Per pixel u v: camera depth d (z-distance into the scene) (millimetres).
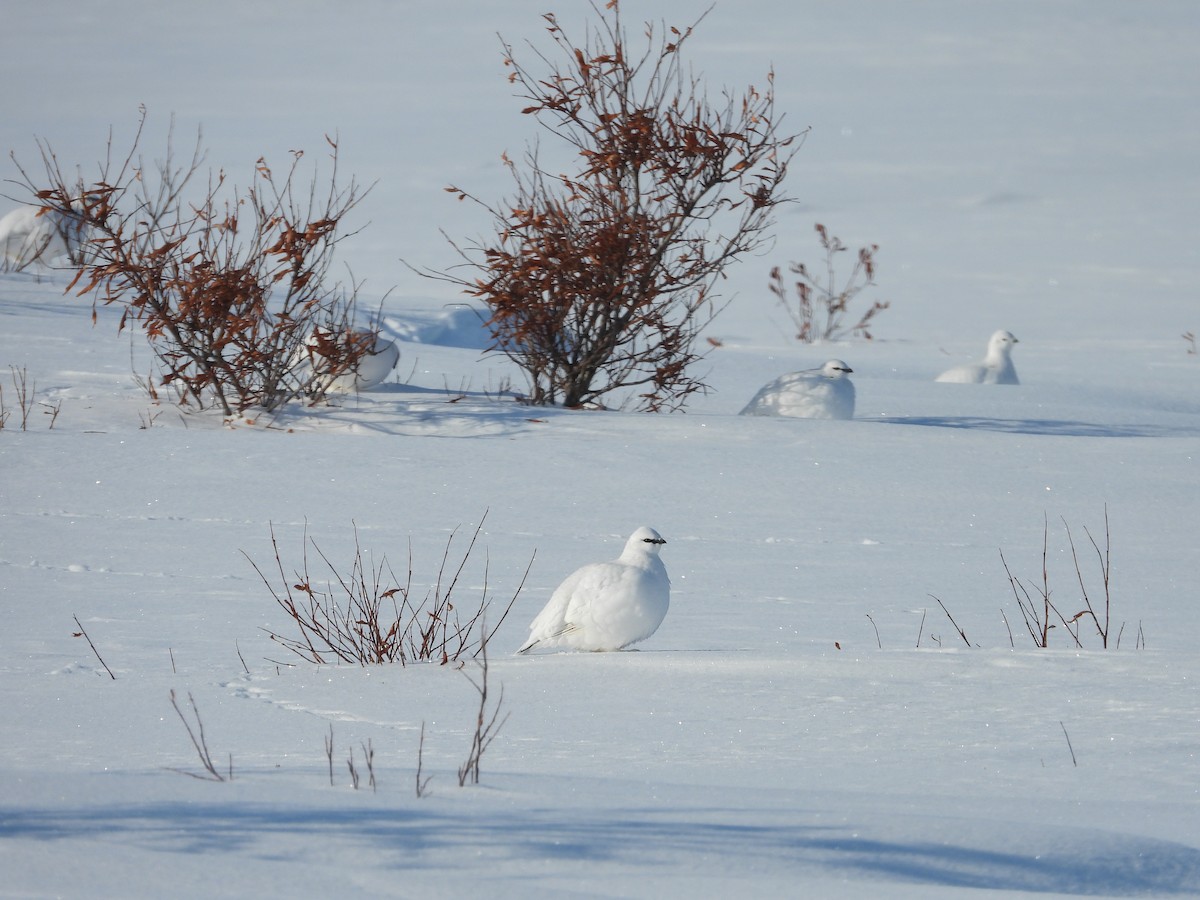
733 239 65500
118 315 81188
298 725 22359
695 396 75062
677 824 15305
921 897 13398
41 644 28875
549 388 65312
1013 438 57344
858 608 33844
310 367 63312
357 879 13102
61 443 51812
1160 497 48156
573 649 28812
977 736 21359
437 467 50375
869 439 56312
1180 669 25609
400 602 33812
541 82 64812
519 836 14570
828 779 18938
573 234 64375
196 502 44875
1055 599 35094
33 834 13977
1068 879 14578
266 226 61312
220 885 12719
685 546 40844
